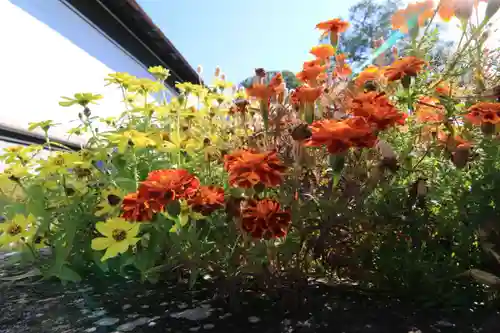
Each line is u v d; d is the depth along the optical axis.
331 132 0.72
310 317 0.71
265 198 0.83
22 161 1.34
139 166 1.12
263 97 0.92
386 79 0.98
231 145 1.08
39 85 3.47
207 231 0.92
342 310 0.73
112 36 5.08
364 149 0.87
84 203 1.10
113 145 1.10
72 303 0.81
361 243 0.86
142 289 0.90
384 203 0.83
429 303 0.76
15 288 0.94
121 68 5.47
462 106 0.91
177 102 1.18
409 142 0.90
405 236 0.83
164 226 0.93
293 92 0.92
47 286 0.96
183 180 0.77
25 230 1.12
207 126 1.20
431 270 0.79
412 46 0.95
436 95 0.88
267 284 0.79
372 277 0.84
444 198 0.86
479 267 0.80
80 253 1.06
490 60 0.89
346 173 0.88
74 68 4.16
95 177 1.14
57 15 4.03
